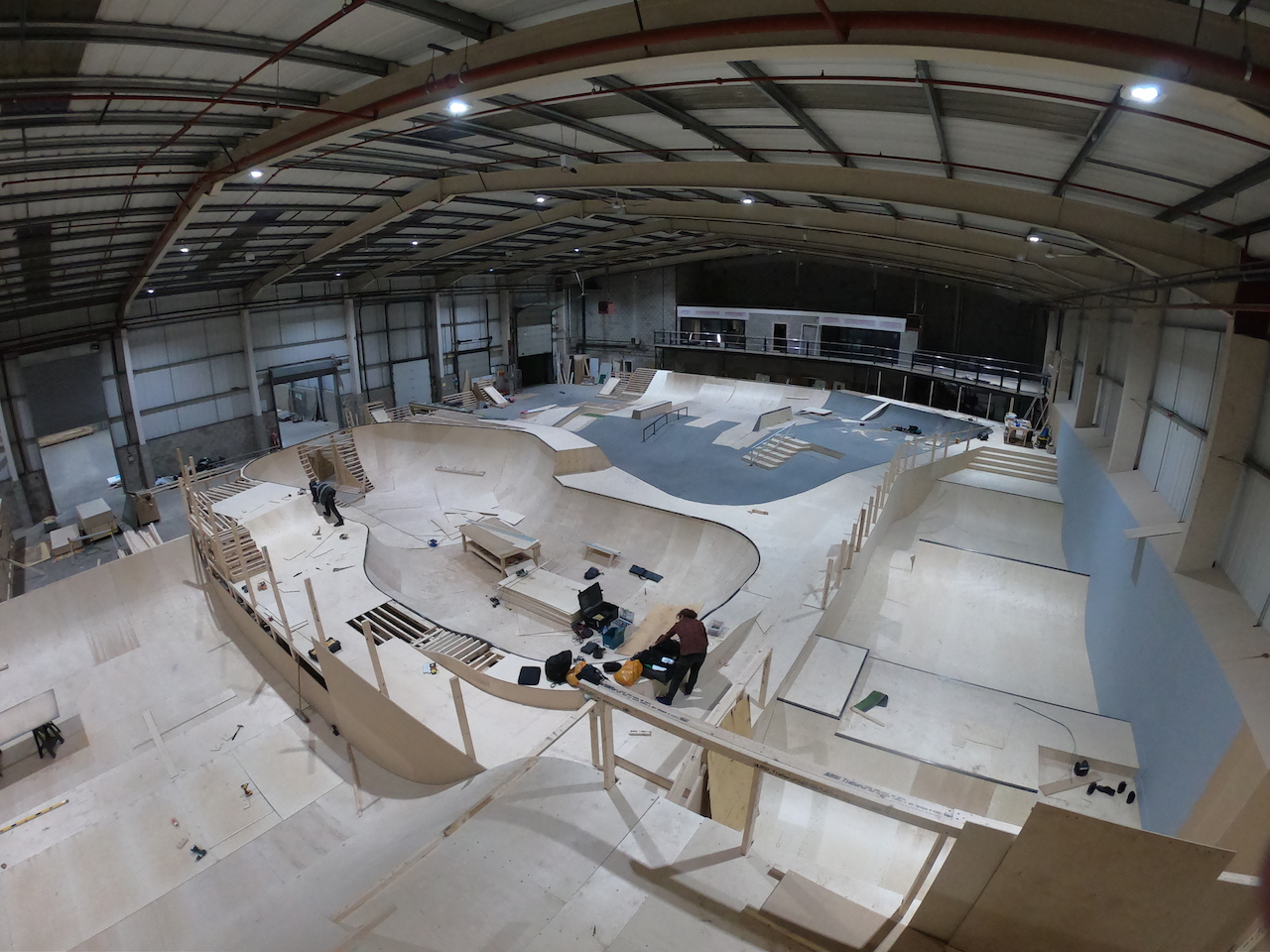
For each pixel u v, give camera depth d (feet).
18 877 30.73
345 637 39.24
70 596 48.39
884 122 27.30
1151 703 31.58
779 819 27.40
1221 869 7.73
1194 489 34.30
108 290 66.03
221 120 31.91
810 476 62.59
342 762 35.86
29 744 38.75
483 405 106.42
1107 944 8.66
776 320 110.32
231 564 49.52
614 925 10.18
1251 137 16.90
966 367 95.86
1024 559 53.88
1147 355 43.37
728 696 23.31
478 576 55.57
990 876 8.79
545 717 28.81
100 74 23.95
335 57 26.48
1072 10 14.80
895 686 35.81
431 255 84.79
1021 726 33.19
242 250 63.98
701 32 19.30
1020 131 23.70
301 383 111.04
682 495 59.88
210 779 35.24
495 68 23.98
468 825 13.24
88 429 74.08
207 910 28.04
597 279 132.05
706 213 62.34
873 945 9.55
